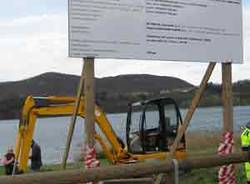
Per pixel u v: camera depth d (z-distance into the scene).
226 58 11.66
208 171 18.20
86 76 10.16
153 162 8.79
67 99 19.75
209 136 35.00
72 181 7.78
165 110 21.41
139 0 10.49
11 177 7.28
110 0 10.16
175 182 8.91
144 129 21.12
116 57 10.26
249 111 71.88
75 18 9.88
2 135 118.12
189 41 11.15
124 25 10.34
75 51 9.91
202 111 105.19
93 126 10.27
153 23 10.68
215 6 11.50
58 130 117.69
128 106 21.61
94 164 10.09
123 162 20.31
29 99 19.69
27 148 19.64
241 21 11.88
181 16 11.02
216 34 11.52
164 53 10.80
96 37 10.05
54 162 36.62
